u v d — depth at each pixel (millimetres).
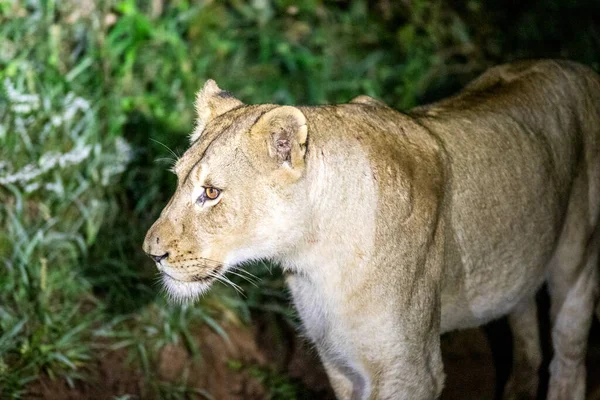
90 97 8719
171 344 7516
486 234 5926
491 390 7590
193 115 8992
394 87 10055
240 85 9797
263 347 7812
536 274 6461
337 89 9961
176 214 5199
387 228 5266
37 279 7367
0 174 7895
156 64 9492
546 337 8055
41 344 6984
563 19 10312
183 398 7164
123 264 7762
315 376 7680
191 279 5238
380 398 5402
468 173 5824
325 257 5305
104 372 7152
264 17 10680
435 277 5555
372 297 5285
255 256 5281
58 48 8914
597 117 6777
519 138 6152
